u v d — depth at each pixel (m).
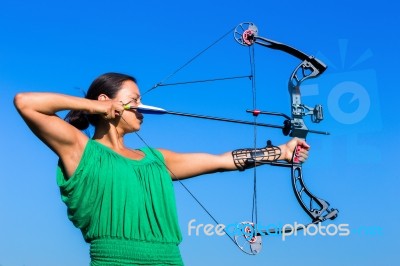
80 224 3.44
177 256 3.50
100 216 3.37
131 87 3.75
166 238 3.45
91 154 3.41
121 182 3.41
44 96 3.31
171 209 3.53
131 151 3.70
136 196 3.42
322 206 4.23
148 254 3.37
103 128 3.66
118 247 3.33
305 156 4.33
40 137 3.34
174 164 3.91
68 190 3.36
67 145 3.35
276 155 4.22
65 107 3.36
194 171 3.96
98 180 3.38
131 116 3.72
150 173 3.55
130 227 3.36
